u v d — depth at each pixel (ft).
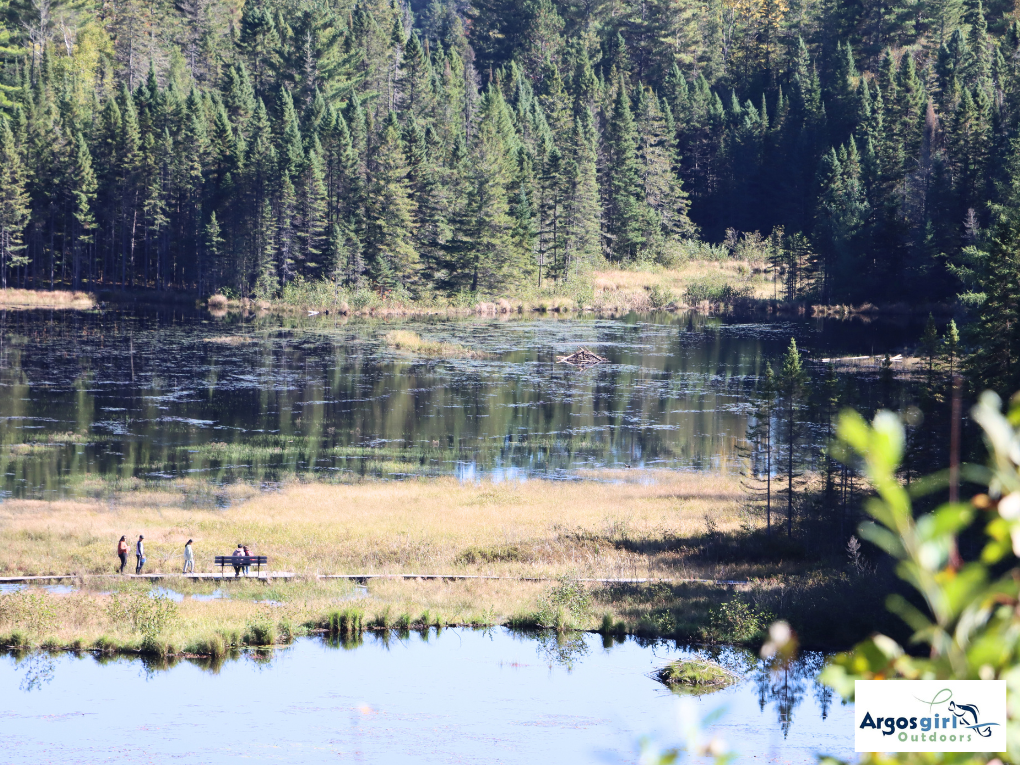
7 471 227.81
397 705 107.14
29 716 102.42
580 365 405.18
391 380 364.17
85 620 135.95
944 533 9.43
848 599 137.18
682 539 186.80
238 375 365.20
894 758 10.42
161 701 108.06
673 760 11.98
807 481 230.68
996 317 172.14
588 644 135.03
